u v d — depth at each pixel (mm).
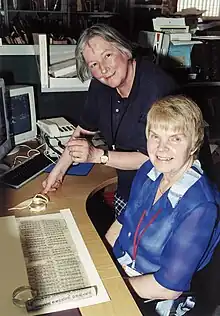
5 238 1235
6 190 1603
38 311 946
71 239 1242
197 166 1237
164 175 1253
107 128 1775
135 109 1618
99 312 950
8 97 1939
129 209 1354
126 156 1572
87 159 1528
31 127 2119
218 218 1162
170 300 1242
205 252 1162
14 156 1953
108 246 1458
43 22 3551
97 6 3887
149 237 1229
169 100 1190
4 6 3588
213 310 1434
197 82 2770
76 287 1024
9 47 2100
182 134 1152
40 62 2064
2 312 940
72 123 2307
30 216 1384
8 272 1076
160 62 2518
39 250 1177
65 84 2145
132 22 3746
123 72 1553
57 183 1670
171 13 3547
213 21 3510
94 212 2105
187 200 1148
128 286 1180
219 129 2854
